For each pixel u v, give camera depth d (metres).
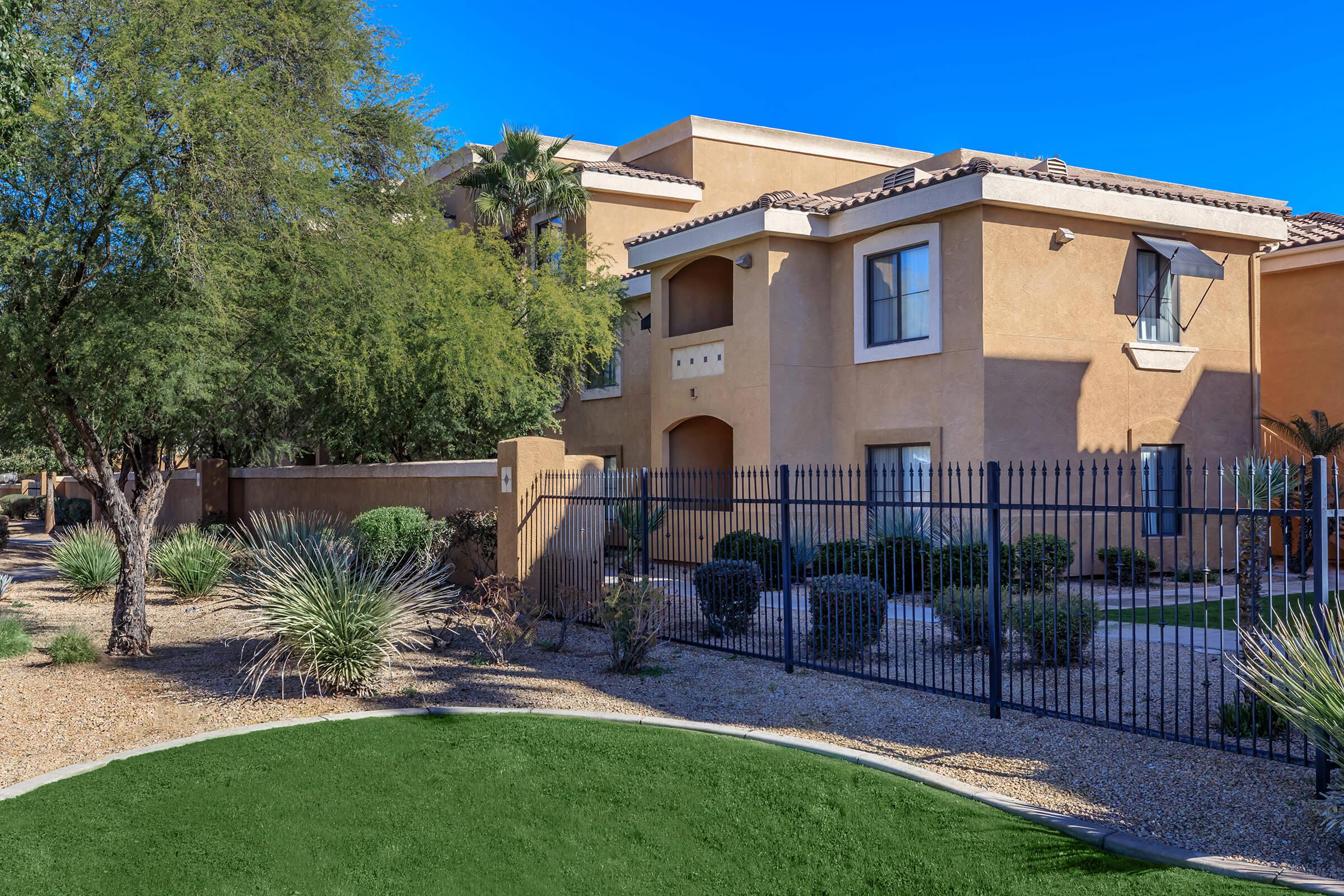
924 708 9.14
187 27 11.04
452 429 21.11
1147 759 7.48
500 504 15.48
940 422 17.25
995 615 8.80
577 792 7.00
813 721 8.81
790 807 6.69
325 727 8.53
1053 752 7.74
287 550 15.21
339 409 20.06
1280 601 14.06
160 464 13.27
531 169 26.44
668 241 21.09
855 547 13.51
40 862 5.96
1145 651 11.00
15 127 9.75
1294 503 18.44
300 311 12.42
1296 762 6.85
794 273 19.16
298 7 12.91
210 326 11.12
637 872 5.86
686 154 29.95
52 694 9.75
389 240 14.04
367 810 6.73
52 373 10.80
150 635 12.20
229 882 5.73
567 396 27.17
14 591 17.88
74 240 10.23
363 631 9.79
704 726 8.55
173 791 7.05
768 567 14.48
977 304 16.61
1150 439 18.06
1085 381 17.47
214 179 10.79
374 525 16.08
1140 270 18.20
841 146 31.97
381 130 14.66
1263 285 21.92
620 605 11.02
